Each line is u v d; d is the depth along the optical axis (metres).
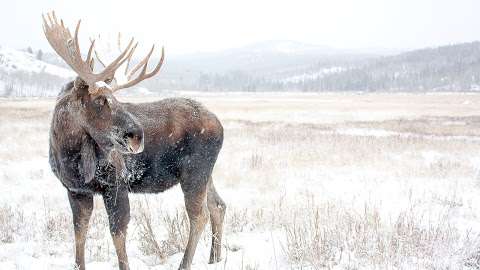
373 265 6.92
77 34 6.14
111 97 6.34
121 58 6.25
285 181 13.59
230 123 34.75
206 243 8.21
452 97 122.38
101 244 8.02
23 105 60.06
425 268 6.81
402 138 24.31
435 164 16.36
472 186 13.02
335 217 9.07
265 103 78.75
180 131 7.45
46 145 20.03
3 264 7.12
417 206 10.73
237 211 9.83
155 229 8.87
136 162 7.05
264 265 7.20
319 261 6.98
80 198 6.79
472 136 28.72
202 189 7.48
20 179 13.44
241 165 15.96
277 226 8.96
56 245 7.96
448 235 7.84
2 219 8.73
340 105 72.19
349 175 14.65
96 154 6.54
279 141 22.52
